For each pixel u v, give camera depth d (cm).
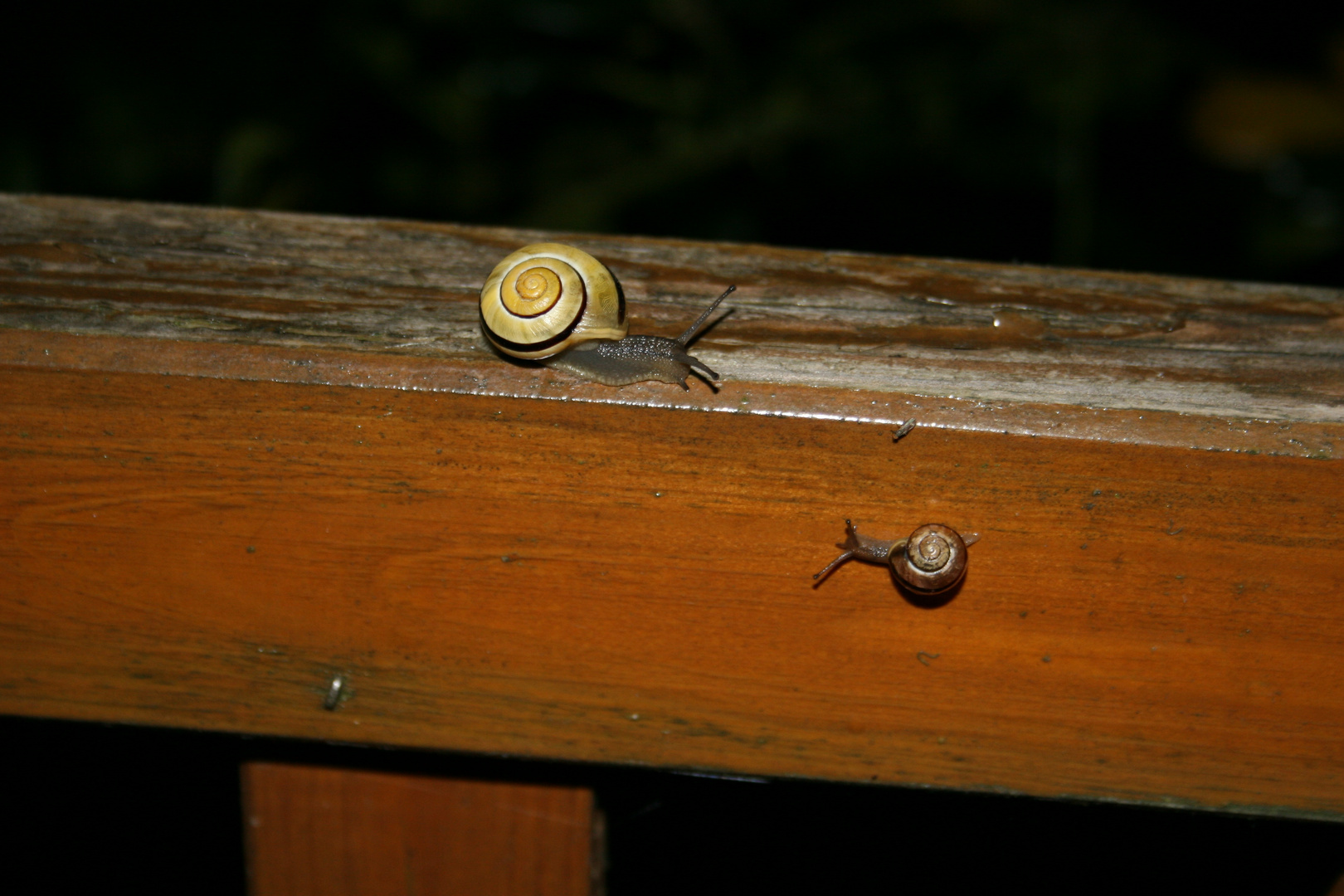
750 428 43
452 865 47
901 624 44
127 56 114
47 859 53
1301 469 42
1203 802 45
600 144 120
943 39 117
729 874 52
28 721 54
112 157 112
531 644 44
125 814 54
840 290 46
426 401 43
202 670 45
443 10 115
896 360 44
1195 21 124
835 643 44
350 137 120
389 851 47
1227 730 44
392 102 119
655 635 44
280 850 47
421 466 43
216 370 43
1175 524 43
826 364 44
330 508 44
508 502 43
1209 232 124
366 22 117
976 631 44
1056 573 43
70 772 55
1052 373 44
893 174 115
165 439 43
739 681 44
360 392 43
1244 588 43
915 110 113
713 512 43
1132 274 48
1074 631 44
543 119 122
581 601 44
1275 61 127
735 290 46
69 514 44
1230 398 43
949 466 43
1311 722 44
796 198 117
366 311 45
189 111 116
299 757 46
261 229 48
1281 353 45
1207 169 126
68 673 45
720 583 44
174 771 55
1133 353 45
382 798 47
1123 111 120
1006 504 43
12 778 55
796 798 54
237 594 44
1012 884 52
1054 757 44
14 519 44
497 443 43
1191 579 43
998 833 53
